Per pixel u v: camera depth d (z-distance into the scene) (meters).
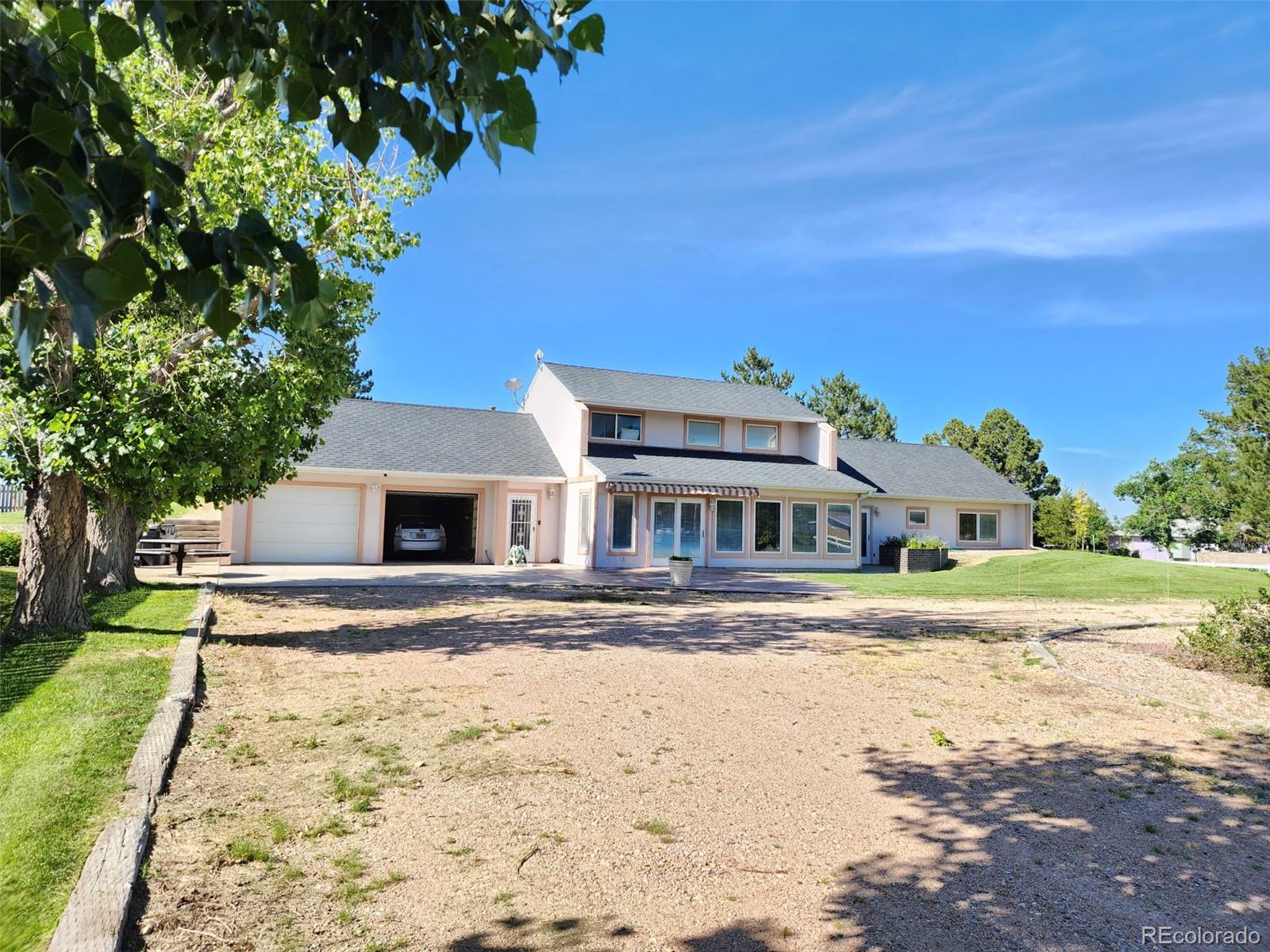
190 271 1.87
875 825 4.69
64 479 9.63
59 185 1.76
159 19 1.94
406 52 2.05
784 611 15.57
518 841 4.32
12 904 3.21
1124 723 7.09
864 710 7.43
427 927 3.40
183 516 23.89
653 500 26.89
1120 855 4.31
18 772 4.72
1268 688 8.53
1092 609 16.78
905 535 34.00
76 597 9.93
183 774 5.12
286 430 12.10
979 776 5.59
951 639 11.95
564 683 8.19
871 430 63.88
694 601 17.22
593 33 2.25
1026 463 60.34
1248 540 45.38
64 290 1.62
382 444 26.42
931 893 3.84
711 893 3.80
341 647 9.98
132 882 3.48
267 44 2.29
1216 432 44.06
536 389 31.91
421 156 2.17
